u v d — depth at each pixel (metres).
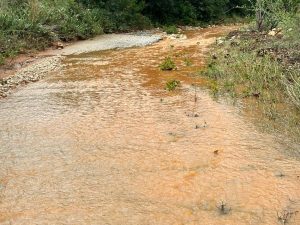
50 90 8.37
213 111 6.68
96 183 4.57
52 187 4.53
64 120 6.54
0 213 4.08
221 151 5.23
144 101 7.35
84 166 4.98
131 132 5.94
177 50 12.58
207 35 16.73
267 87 7.73
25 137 5.93
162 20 22.11
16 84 8.93
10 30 12.69
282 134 5.70
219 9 24.69
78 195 4.35
